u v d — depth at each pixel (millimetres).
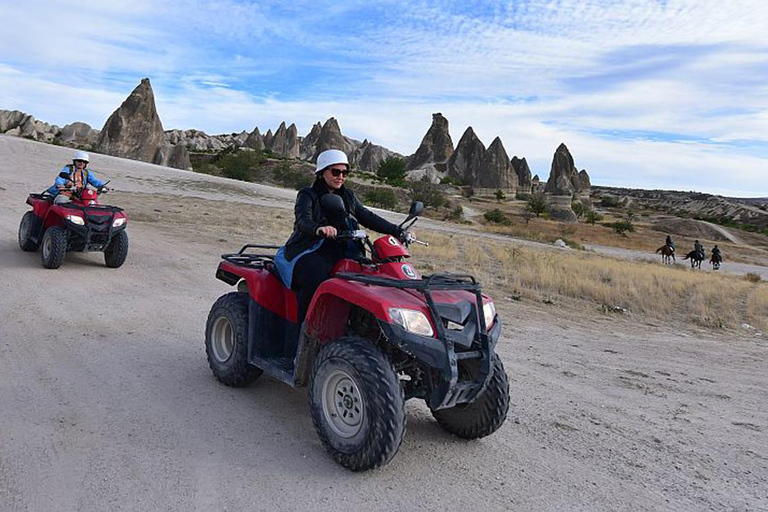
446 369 3777
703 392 7117
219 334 5512
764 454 5074
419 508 3551
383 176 121312
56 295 8391
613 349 9289
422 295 4059
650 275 21672
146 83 128875
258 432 4445
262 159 111125
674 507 3912
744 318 14734
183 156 128125
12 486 3412
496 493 3844
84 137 170625
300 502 3500
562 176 166125
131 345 6383
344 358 3904
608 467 4465
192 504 3377
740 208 191875
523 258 22750
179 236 17438
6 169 34719
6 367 5348
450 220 84438
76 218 10320
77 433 4160
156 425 4410
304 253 4625
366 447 3764
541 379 6895
